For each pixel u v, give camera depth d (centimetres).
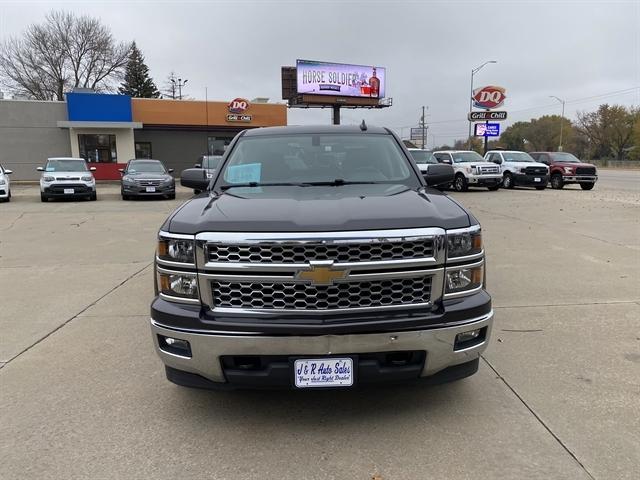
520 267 741
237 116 3419
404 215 308
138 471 278
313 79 4928
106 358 431
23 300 601
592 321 509
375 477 271
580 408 339
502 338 466
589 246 897
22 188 2625
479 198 1906
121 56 6006
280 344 288
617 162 8600
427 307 301
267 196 366
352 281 291
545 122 11406
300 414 337
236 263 291
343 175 421
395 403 349
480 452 292
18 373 402
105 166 3170
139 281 691
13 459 289
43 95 5738
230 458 289
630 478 268
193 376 311
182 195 2223
